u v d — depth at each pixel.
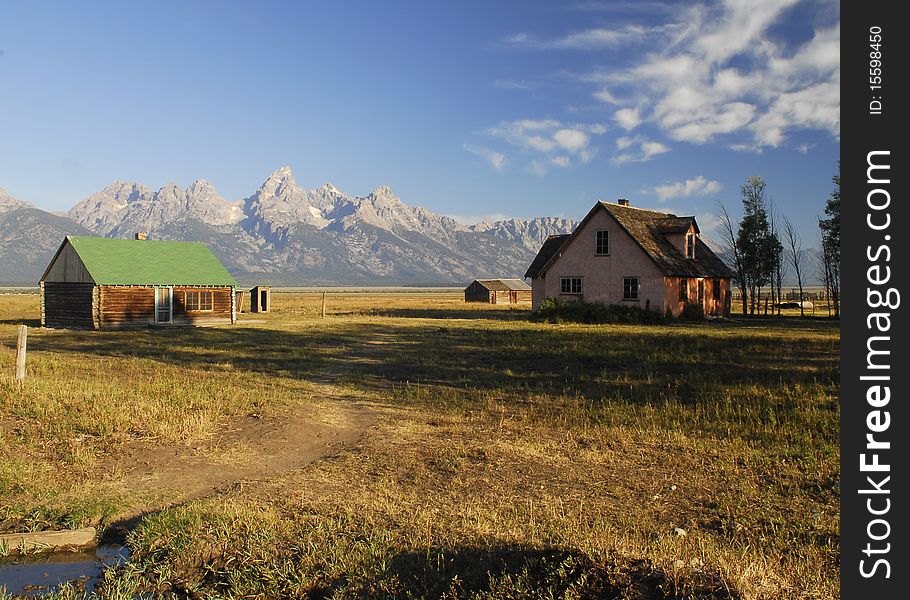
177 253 40.97
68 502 7.77
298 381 16.55
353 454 9.67
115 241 39.00
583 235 41.41
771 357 20.25
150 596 5.82
